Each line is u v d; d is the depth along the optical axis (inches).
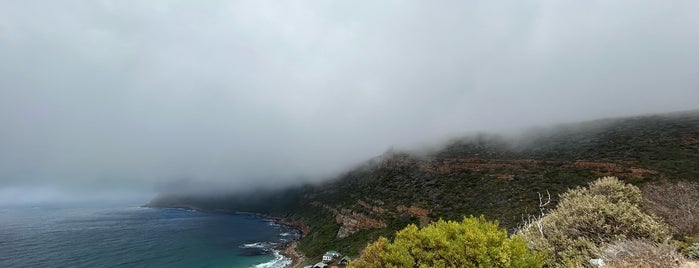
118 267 4109.3
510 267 338.3
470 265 334.0
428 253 349.4
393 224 3663.9
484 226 390.0
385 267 348.5
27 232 7096.5
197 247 5359.3
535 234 505.4
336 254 3629.4
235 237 6368.1
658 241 397.4
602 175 2443.4
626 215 448.5
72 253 4891.7
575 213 491.2
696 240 375.9
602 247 395.2
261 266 4042.8
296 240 5629.9
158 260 4480.8
